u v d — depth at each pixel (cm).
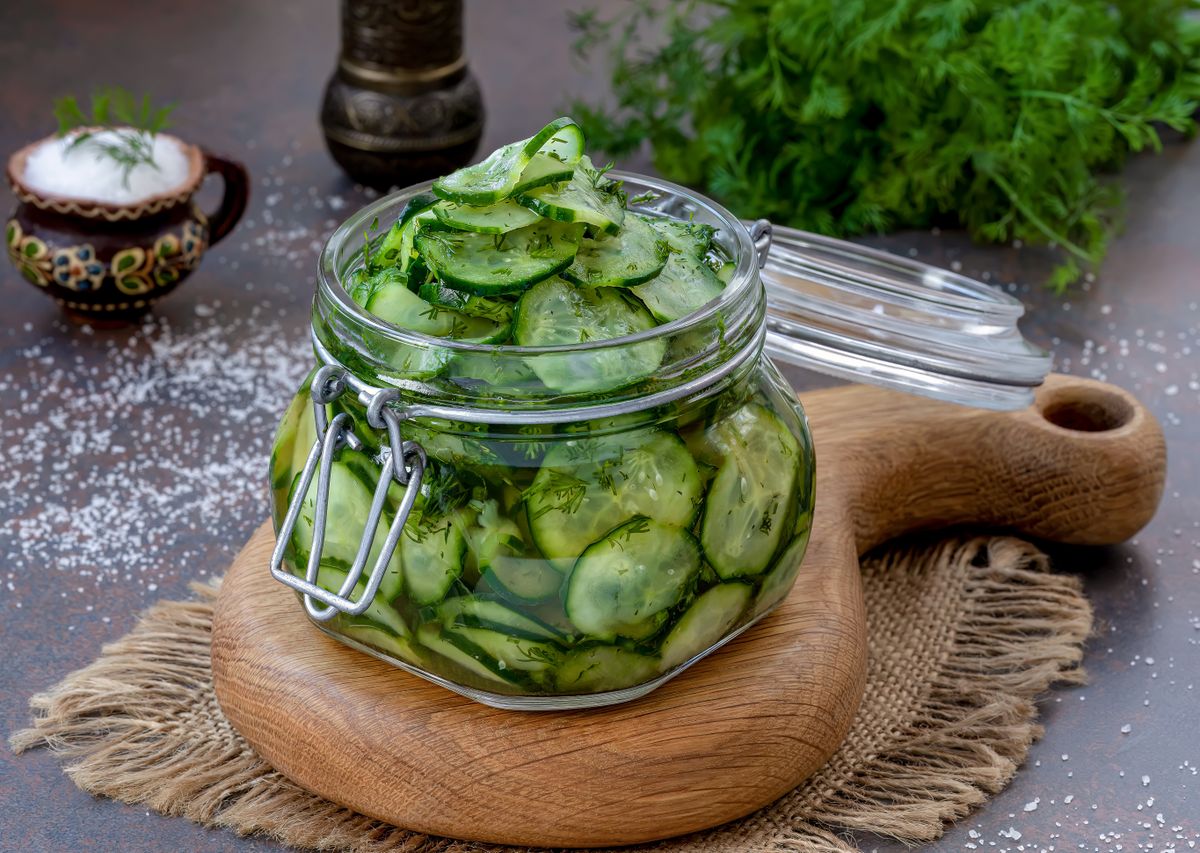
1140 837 52
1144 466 59
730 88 82
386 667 52
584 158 51
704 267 50
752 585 50
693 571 49
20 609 59
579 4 104
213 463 65
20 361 70
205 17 99
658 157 83
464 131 82
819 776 53
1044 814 53
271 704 52
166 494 64
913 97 77
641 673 50
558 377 47
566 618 48
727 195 80
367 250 52
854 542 57
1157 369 70
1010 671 56
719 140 80
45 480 64
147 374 70
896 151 78
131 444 66
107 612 59
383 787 50
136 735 54
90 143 71
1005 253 78
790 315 56
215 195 82
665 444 48
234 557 61
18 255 70
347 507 50
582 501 48
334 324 49
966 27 80
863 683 53
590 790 50
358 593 50
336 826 52
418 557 48
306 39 97
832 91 76
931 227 81
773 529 50
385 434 49
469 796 50
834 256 60
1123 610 59
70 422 67
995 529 62
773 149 82
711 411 49
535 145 48
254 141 86
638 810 50
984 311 57
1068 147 78
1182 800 53
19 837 52
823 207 80
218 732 54
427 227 49
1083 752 54
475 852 51
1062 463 60
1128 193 84
